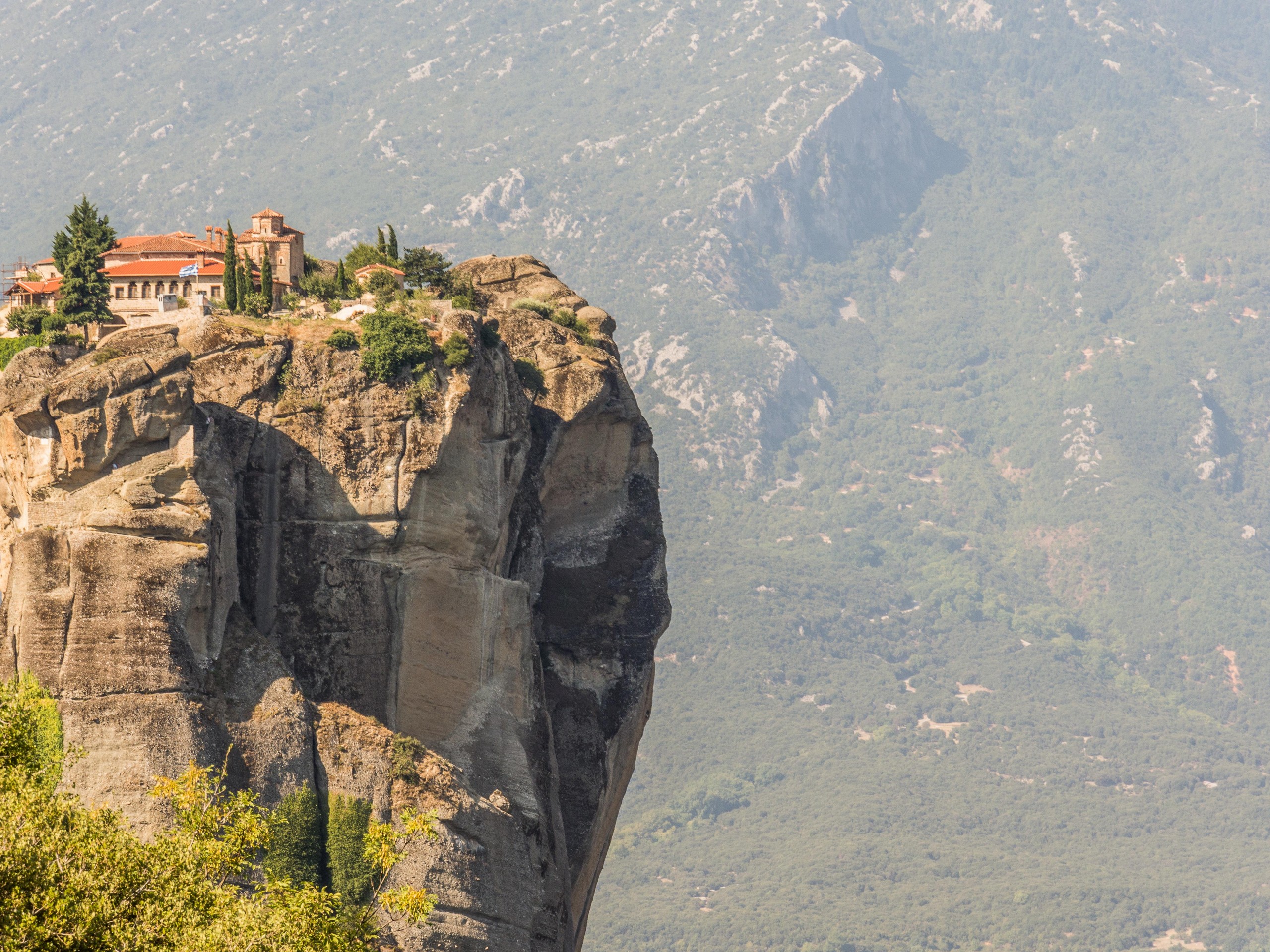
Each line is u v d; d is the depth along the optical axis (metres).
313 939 135.00
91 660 165.62
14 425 171.00
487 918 181.75
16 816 119.38
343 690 186.12
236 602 179.12
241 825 139.75
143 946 118.94
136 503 169.88
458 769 185.50
